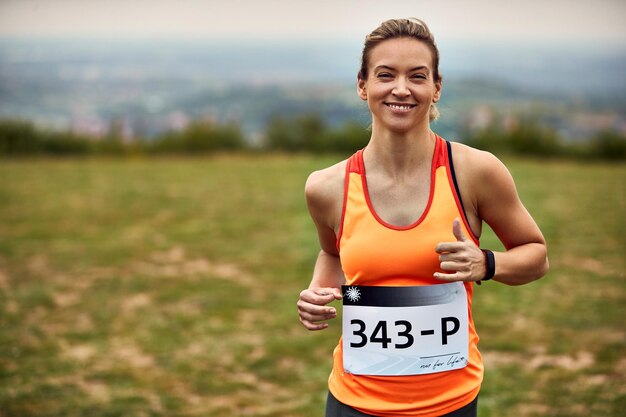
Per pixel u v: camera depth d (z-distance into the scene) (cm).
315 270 274
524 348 595
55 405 488
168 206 1371
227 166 2052
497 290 782
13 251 1000
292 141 2602
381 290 234
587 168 2075
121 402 494
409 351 234
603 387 506
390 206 235
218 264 928
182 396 507
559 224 1159
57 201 1426
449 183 233
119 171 1928
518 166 2086
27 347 614
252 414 473
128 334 654
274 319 694
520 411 467
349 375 244
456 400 236
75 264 930
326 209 250
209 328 669
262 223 1198
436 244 229
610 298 746
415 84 229
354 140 2548
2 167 2003
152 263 935
